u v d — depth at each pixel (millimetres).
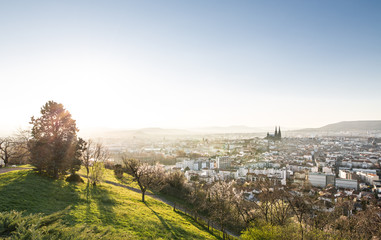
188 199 60031
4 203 26719
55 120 46094
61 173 45719
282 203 46094
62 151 44625
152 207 43906
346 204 68062
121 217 31656
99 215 30188
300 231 32594
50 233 18594
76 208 30891
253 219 44750
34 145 44875
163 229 31734
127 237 24500
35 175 41812
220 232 42938
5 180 35938
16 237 15797
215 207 48781
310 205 56875
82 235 18688
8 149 64438
